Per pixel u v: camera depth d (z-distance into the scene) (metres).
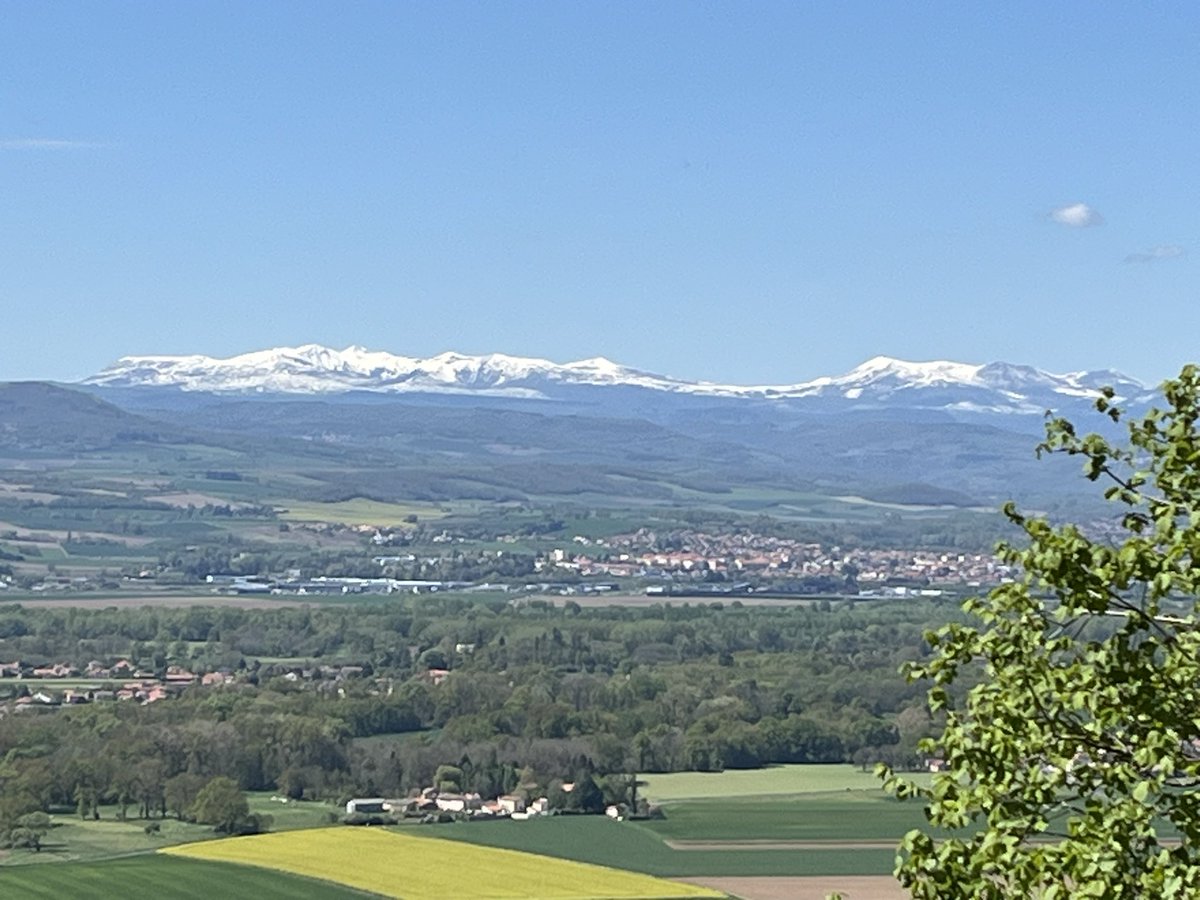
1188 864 16.44
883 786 18.56
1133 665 17.70
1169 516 17.62
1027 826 17.64
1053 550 17.66
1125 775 17.47
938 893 17.75
